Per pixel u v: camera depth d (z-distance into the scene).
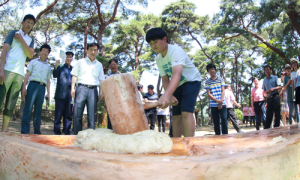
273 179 0.47
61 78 4.84
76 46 23.83
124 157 0.48
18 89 3.22
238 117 21.64
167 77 2.76
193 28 24.73
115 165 0.40
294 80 5.97
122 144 0.70
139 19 25.30
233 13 21.67
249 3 21.12
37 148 0.48
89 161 0.41
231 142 0.87
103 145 0.74
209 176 0.40
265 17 15.01
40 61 4.15
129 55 30.50
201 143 0.91
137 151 0.68
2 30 12.70
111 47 29.25
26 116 3.88
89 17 19.30
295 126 1.14
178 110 2.70
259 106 6.79
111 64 4.97
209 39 23.33
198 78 2.61
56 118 4.79
